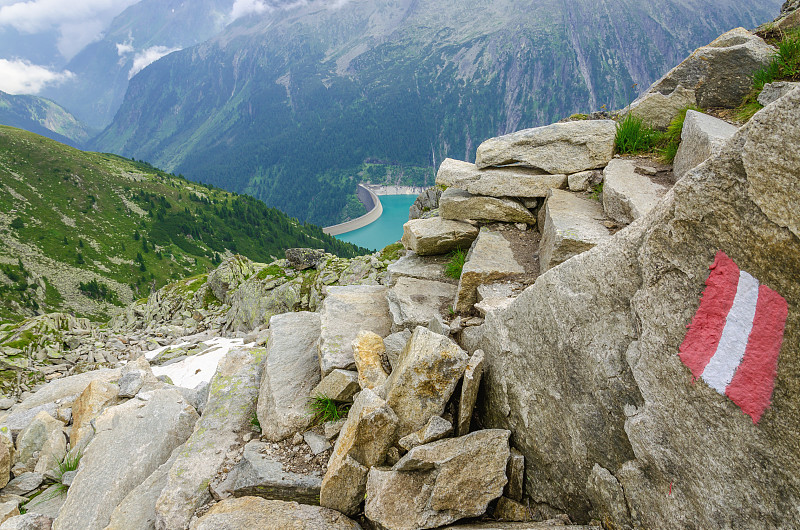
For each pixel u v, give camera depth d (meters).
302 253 25.97
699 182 2.93
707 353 2.97
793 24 9.25
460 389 5.41
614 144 8.45
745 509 2.81
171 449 7.91
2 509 7.14
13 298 160.75
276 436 6.37
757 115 2.61
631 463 3.62
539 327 4.55
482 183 8.84
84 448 8.79
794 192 2.45
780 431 2.61
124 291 185.75
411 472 4.62
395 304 7.91
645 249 3.37
